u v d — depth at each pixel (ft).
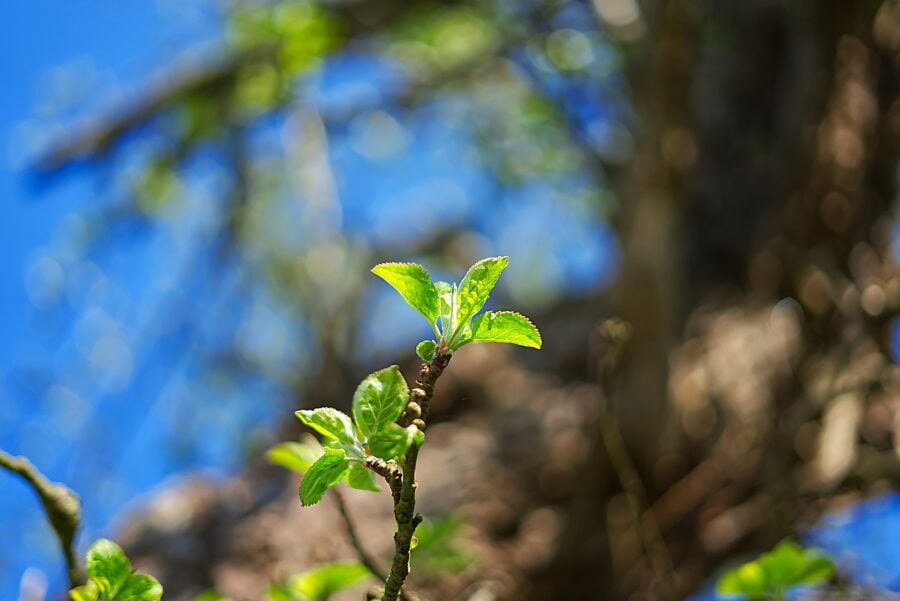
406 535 2.47
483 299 2.67
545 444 11.37
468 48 16.53
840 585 6.28
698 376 11.28
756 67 14.26
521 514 10.57
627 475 6.53
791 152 12.11
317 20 11.69
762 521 9.52
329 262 14.78
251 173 16.02
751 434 10.42
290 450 3.95
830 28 11.39
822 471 9.35
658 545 6.81
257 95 14.20
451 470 11.12
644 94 10.53
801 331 10.41
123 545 9.93
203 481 10.86
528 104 17.08
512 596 9.77
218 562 9.41
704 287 13.30
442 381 12.96
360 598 7.20
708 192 13.84
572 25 15.80
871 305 10.06
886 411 9.84
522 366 13.70
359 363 15.08
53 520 3.05
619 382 10.12
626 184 10.67
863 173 11.04
